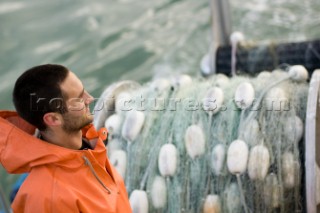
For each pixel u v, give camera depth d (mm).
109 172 1911
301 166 2381
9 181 5223
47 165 1678
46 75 1644
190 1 8508
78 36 8258
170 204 2498
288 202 2393
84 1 9758
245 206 2385
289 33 6250
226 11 3705
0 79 7434
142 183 2545
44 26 8922
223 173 2441
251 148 2391
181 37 7215
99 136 1886
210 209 2416
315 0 7082
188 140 2504
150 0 9016
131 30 7953
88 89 6438
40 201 1628
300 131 2391
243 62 3396
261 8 7199
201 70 3723
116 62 7008
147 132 2615
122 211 1858
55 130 1706
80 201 1661
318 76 2438
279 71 2727
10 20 9422
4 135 1674
